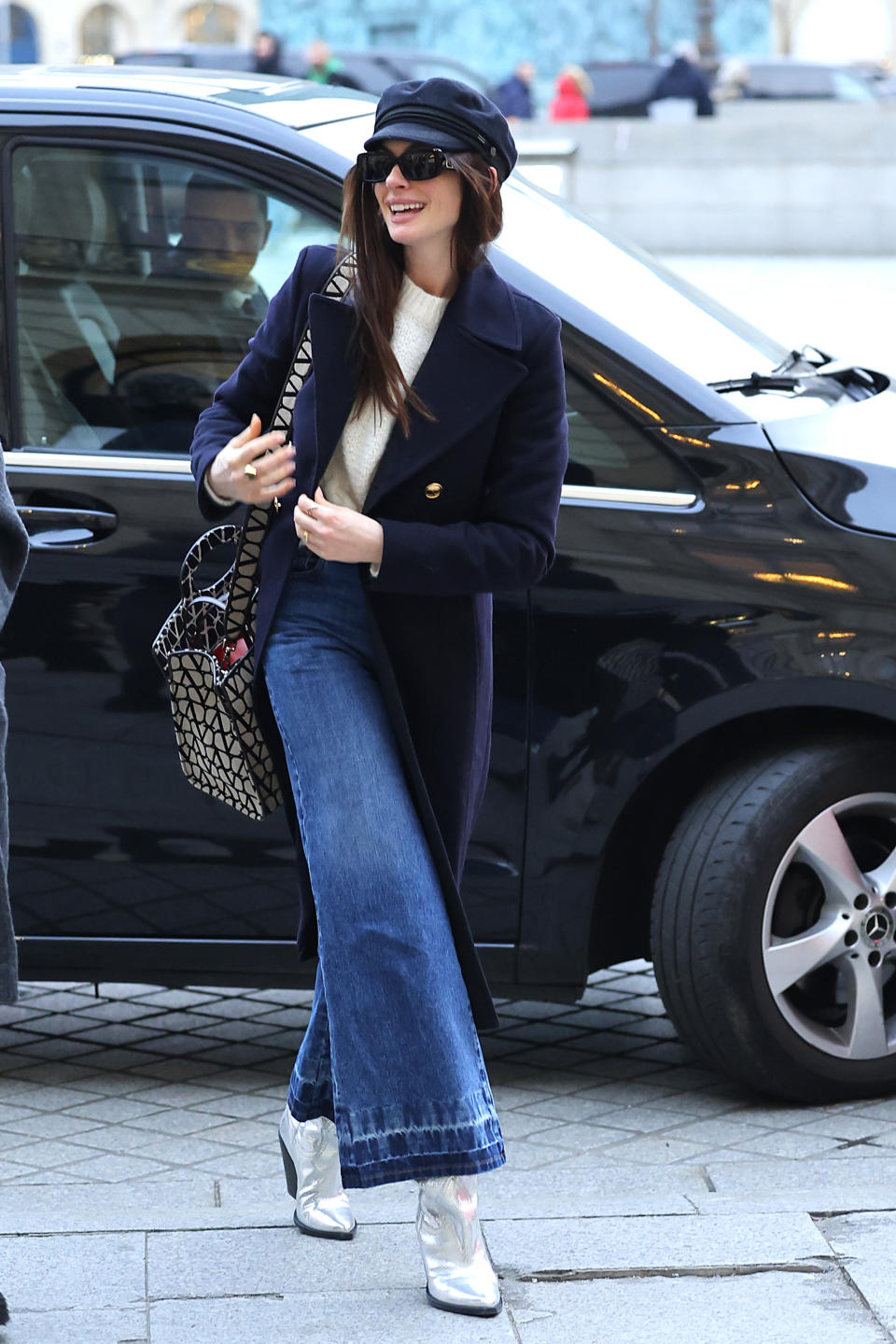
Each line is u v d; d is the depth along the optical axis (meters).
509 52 82.94
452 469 5.73
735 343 8.83
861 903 7.98
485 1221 6.42
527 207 8.99
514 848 7.83
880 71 59.66
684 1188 7.23
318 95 8.98
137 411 8.09
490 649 6.05
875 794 7.98
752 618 7.69
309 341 5.87
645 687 7.71
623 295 8.54
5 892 5.54
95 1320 5.71
